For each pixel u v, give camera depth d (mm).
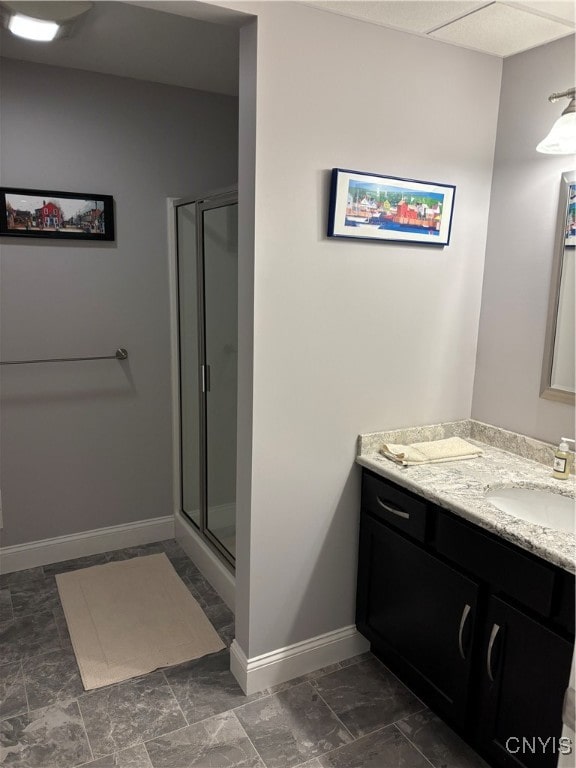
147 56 2455
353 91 1872
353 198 1921
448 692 1869
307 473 2066
